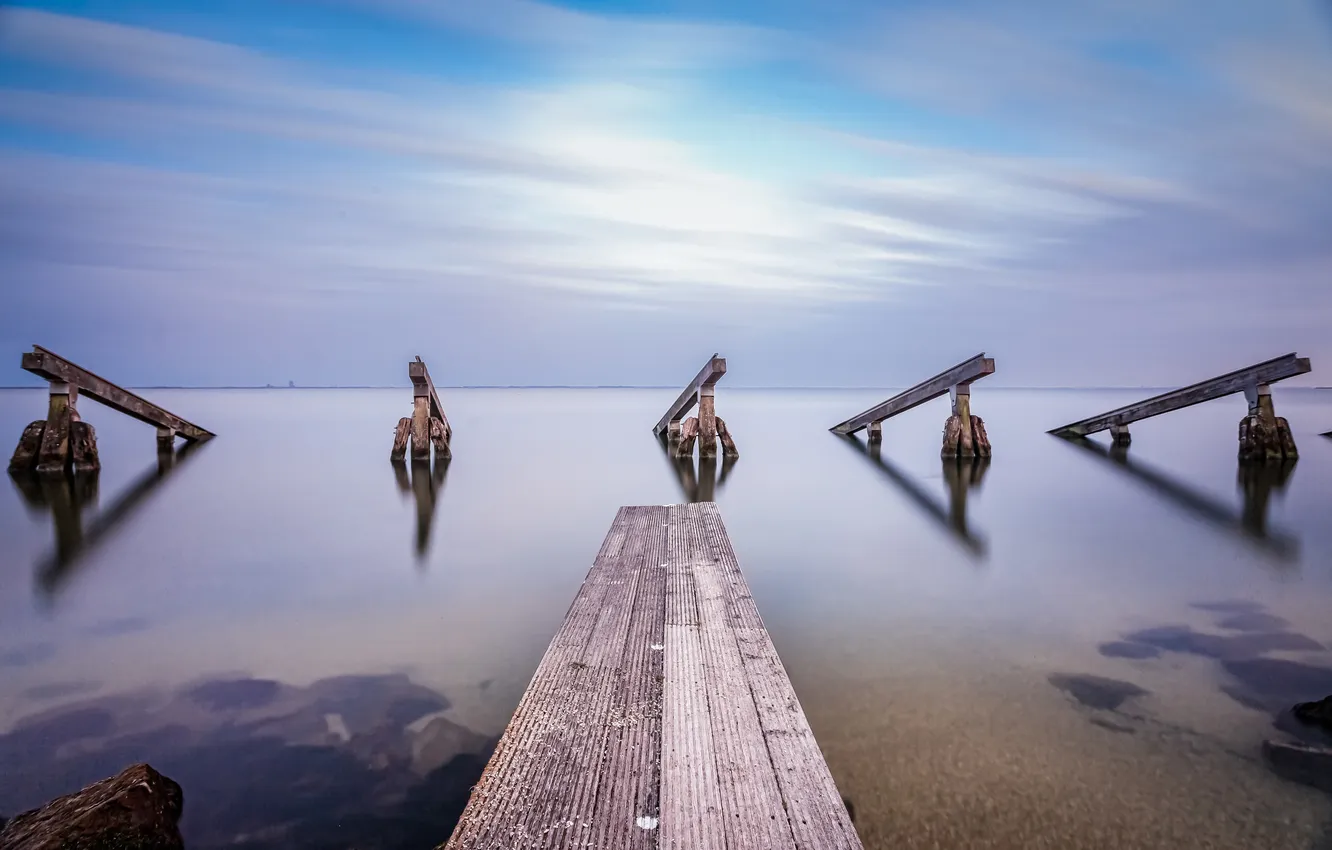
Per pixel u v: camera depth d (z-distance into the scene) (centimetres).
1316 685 414
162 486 1238
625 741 236
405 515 988
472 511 1013
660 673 294
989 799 301
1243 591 607
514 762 222
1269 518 929
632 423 3147
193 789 328
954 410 1583
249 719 393
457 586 645
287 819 306
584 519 957
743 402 6656
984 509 1008
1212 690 408
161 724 389
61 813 280
